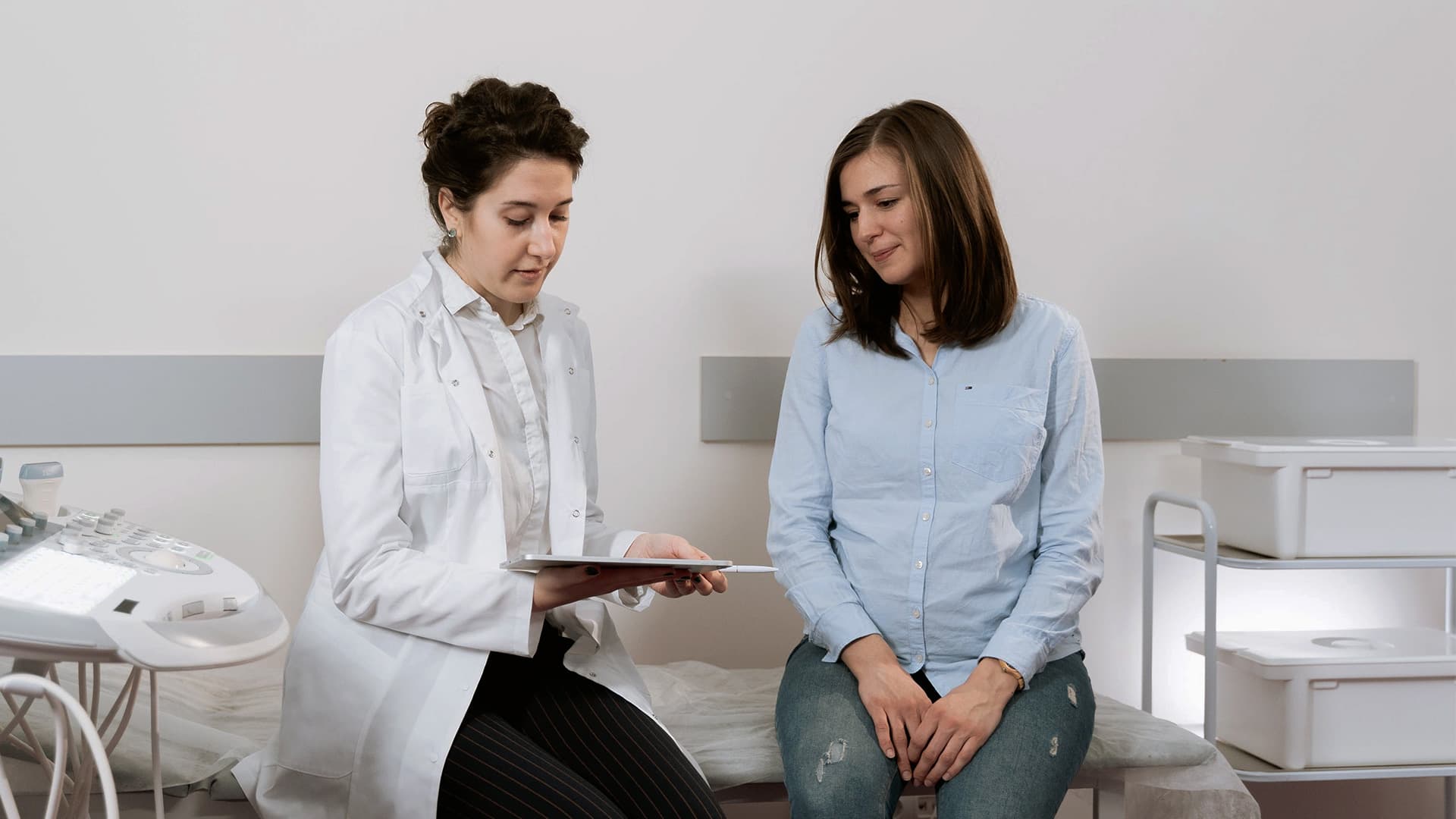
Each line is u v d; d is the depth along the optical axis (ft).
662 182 6.40
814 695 4.63
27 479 3.87
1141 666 7.01
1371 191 7.16
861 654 4.67
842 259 5.12
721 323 6.50
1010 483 4.82
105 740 4.35
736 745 4.96
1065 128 6.80
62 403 5.74
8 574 3.07
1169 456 7.02
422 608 3.88
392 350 4.15
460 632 3.91
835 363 5.17
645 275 6.41
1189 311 7.00
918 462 4.88
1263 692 6.01
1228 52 6.96
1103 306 6.89
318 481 6.10
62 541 3.53
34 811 4.31
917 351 5.03
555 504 4.42
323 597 4.25
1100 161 6.85
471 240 4.20
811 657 4.95
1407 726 5.91
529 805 3.75
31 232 5.72
